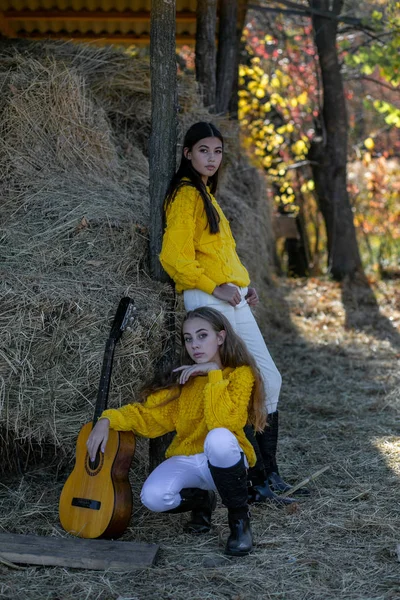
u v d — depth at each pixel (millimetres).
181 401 3137
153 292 3574
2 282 3373
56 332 3301
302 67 12406
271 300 8047
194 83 5539
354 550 3004
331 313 8492
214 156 3389
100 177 4438
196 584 2727
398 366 6352
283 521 3287
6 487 3695
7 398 3291
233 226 5770
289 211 12469
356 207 12898
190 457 3105
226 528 3221
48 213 3814
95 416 3195
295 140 12172
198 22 6430
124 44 8492
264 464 3664
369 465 4066
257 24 12148
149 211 3834
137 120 5332
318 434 4641
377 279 10938
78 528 3098
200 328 3090
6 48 4977
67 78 4484
